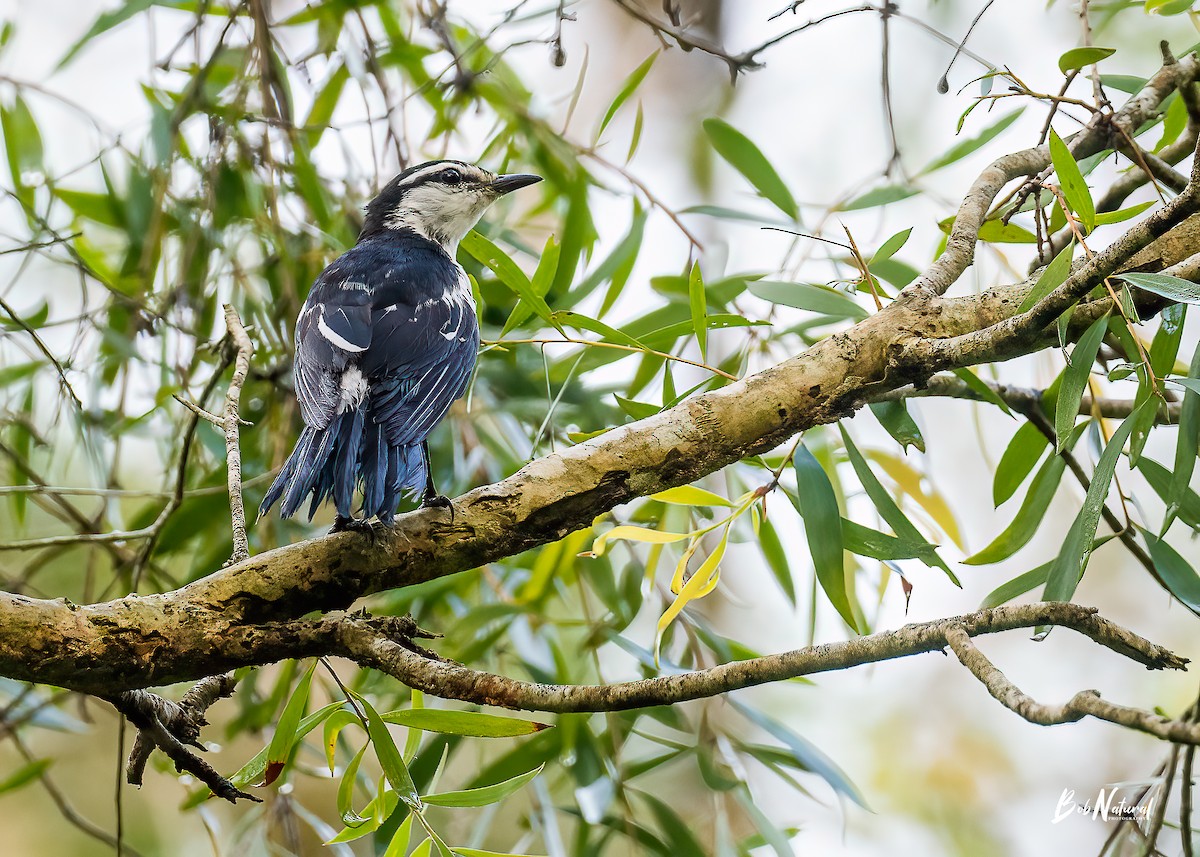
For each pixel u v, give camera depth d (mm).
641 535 5508
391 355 6703
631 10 7953
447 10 8945
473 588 8383
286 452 8570
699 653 7797
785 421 5473
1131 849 6418
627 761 8031
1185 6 6418
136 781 5090
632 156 8523
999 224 6859
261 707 7805
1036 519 6109
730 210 8414
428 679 4625
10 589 8359
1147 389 5211
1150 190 10281
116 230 9211
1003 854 11984
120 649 4641
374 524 5117
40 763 7480
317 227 8695
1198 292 4758
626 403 6566
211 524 8438
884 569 7996
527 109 9195
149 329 8234
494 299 8984
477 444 8523
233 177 8672
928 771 12445
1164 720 3398
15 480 8570
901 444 6336
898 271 7516
